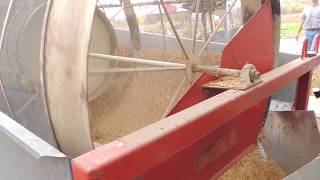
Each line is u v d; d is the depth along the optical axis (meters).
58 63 1.36
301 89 2.97
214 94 2.10
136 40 2.78
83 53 1.28
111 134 2.09
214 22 2.73
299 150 2.72
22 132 1.23
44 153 1.06
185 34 2.67
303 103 2.99
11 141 1.24
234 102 1.72
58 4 1.38
